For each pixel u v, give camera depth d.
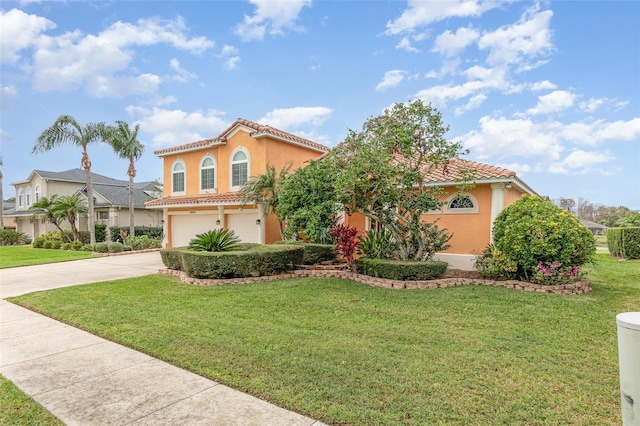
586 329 6.33
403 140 10.00
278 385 4.32
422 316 7.18
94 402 4.06
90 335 6.39
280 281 10.88
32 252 25.03
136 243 24.39
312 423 3.57
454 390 4.15
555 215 9.92
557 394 4.07
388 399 3.96
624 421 2.95
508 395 4.04
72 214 29.12
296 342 5.75
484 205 12.56
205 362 5.03
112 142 25.59
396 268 10.28
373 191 10.77
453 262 12.97
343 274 11.41
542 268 9.62
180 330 6.42
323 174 13.06
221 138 19.89
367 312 7.51
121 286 10.66
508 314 7.26
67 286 11.00
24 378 4.70
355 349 5.43
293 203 13.23
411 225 11.00
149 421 3.66
